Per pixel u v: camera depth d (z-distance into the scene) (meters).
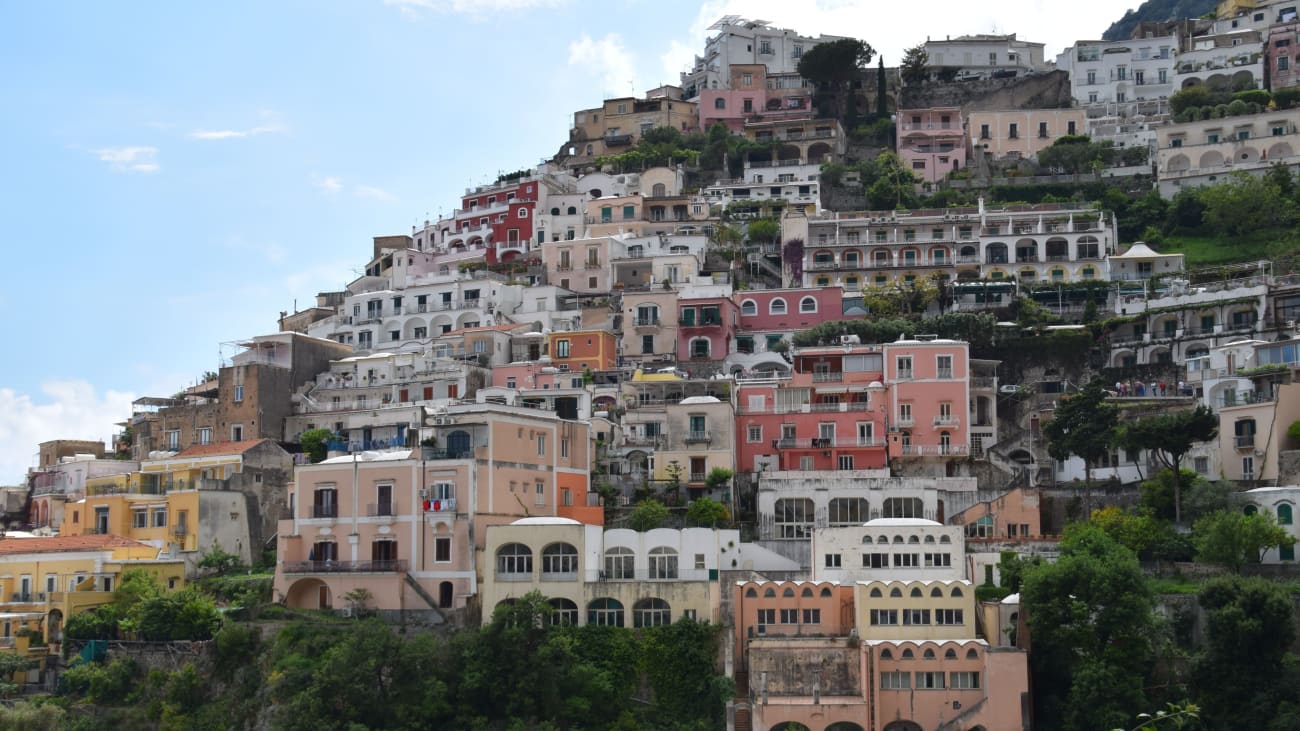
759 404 153.88
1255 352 145.25
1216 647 101.44
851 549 116.12
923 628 108.19
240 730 111.62
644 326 184.62
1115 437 128.50
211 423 170.88
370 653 108.81
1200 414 123.69
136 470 162.00
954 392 148.75
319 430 159.00
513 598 113.56
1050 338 173.75
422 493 123.50
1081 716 100.44
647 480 142.50
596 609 114.69
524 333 189.75
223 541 141.00
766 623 111.31
